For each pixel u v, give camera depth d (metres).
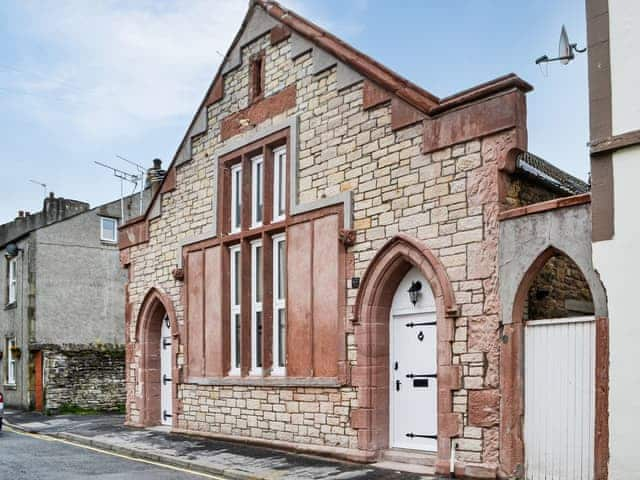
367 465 10.52
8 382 24.53
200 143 15.36
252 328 13.57
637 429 7.55
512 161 9.48
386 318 11.08
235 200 14.51
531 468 8.96
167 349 16.64
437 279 10.01
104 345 22.69
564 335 8.77
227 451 12.32
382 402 10.89
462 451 9.49
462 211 9.84
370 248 11.10
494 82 9.58
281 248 13.14
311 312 11.98
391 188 10.87
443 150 10.18
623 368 7.71
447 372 9.72
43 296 23.17
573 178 13.77
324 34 12.44
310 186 12.34
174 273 15.45
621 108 7.99
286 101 13.07
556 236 8.76
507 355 9.15
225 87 14.77
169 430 15.56
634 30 7.98
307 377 11.90
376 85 11.24
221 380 13.92
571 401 8.61
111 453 13.02
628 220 7.82
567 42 9.43
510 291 9.20
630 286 7.74
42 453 13.01
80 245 24.30
